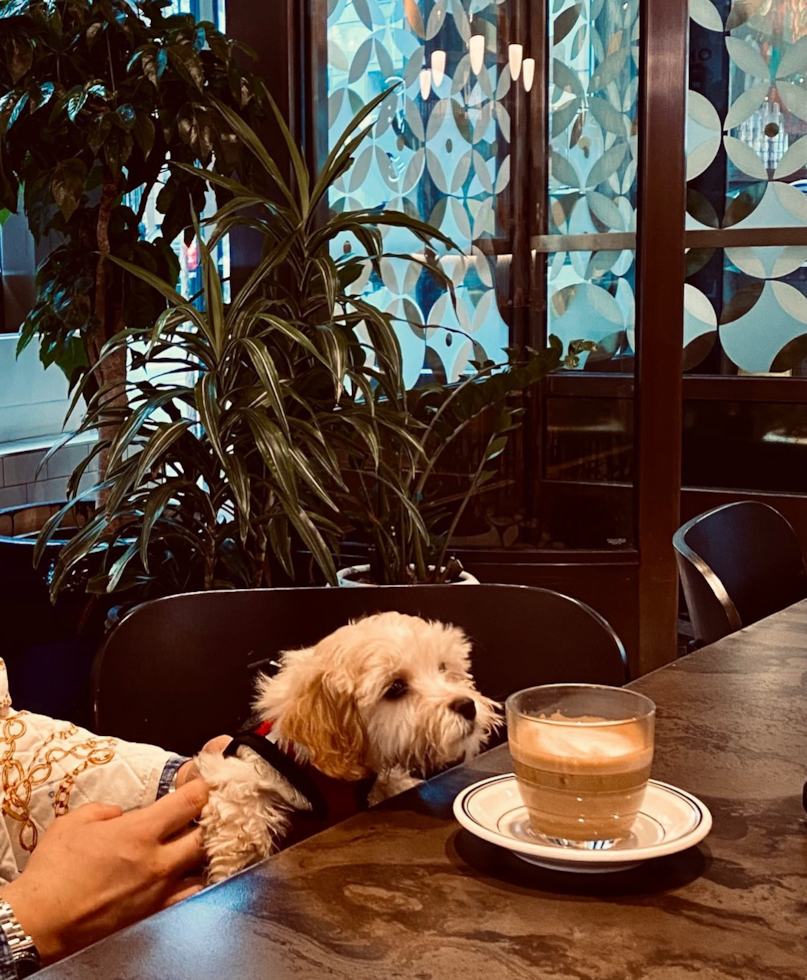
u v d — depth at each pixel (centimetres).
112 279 276
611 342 305
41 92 246
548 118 302
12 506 335
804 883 71
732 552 178
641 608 308
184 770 107
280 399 207
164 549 261
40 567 264
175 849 95
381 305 310
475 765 93
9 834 106
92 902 90
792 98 376
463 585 137
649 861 74
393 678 98
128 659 130
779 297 390
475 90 303
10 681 268
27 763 108
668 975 60
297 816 100
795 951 63
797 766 92
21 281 369
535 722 76
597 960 62
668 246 295
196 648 133
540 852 71
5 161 265
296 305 239
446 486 311
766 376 394
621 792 73
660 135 290
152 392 237
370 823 81
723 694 110
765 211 385
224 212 227
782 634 132
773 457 395
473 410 258
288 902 69
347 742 97
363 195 305
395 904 69
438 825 81
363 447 247
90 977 61
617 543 311
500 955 63
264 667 133
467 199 308
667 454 302
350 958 63
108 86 260
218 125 258
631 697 79
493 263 310
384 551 245
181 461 234
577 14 295
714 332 399
